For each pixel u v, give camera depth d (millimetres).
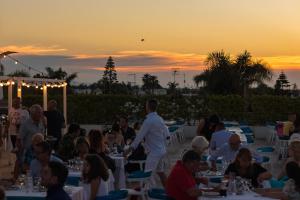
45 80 22875
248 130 20891
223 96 27297
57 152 11156
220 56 35500
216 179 8367
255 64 35031
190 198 7039
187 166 7113
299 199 7055
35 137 8383
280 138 17156
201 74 35812
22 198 7031
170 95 27406
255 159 10344
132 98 27219
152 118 11148
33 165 7914
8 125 15656
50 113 14320
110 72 48406
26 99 28234
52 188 5730
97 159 7172
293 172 7094
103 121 27500
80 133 11594
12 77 19828
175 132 23141
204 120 13742
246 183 7719
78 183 8477
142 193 9633
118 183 10938
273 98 27141
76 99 27578
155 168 11148
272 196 7250
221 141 11508
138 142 11156
